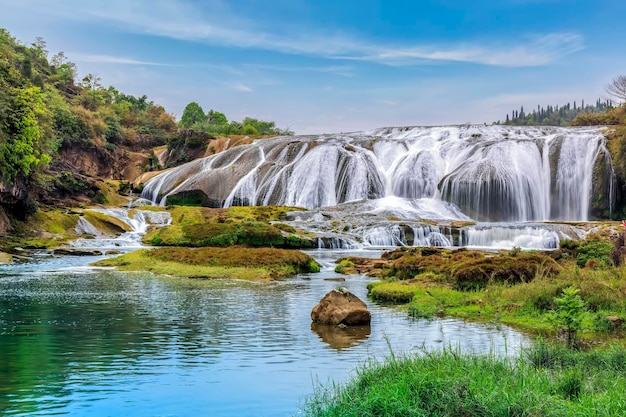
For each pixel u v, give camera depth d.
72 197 78.50
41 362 13.45
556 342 15.08
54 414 10.11
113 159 112.06
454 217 72.62
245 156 98.94
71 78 148.50
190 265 35.69
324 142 97.50
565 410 8.79
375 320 18.91
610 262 25.83
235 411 10.27
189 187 90.88
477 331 16.91
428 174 85.06
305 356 14.05
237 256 36.72
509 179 76.12
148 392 11.32
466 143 87.69
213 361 13.58
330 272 36.72
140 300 23.25
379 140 96.50
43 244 51.09
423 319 19.02
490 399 9.05
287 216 69.31
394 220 63.00
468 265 25.86
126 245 55.22
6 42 120.25
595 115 109.38
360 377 11.14
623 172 72.69
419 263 29.88
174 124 146.75
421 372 10.45
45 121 65.69
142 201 89.44
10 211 56.19
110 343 15.45
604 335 15.93
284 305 22.03
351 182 87.00
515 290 21.66
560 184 77.00
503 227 55.53
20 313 20.05
